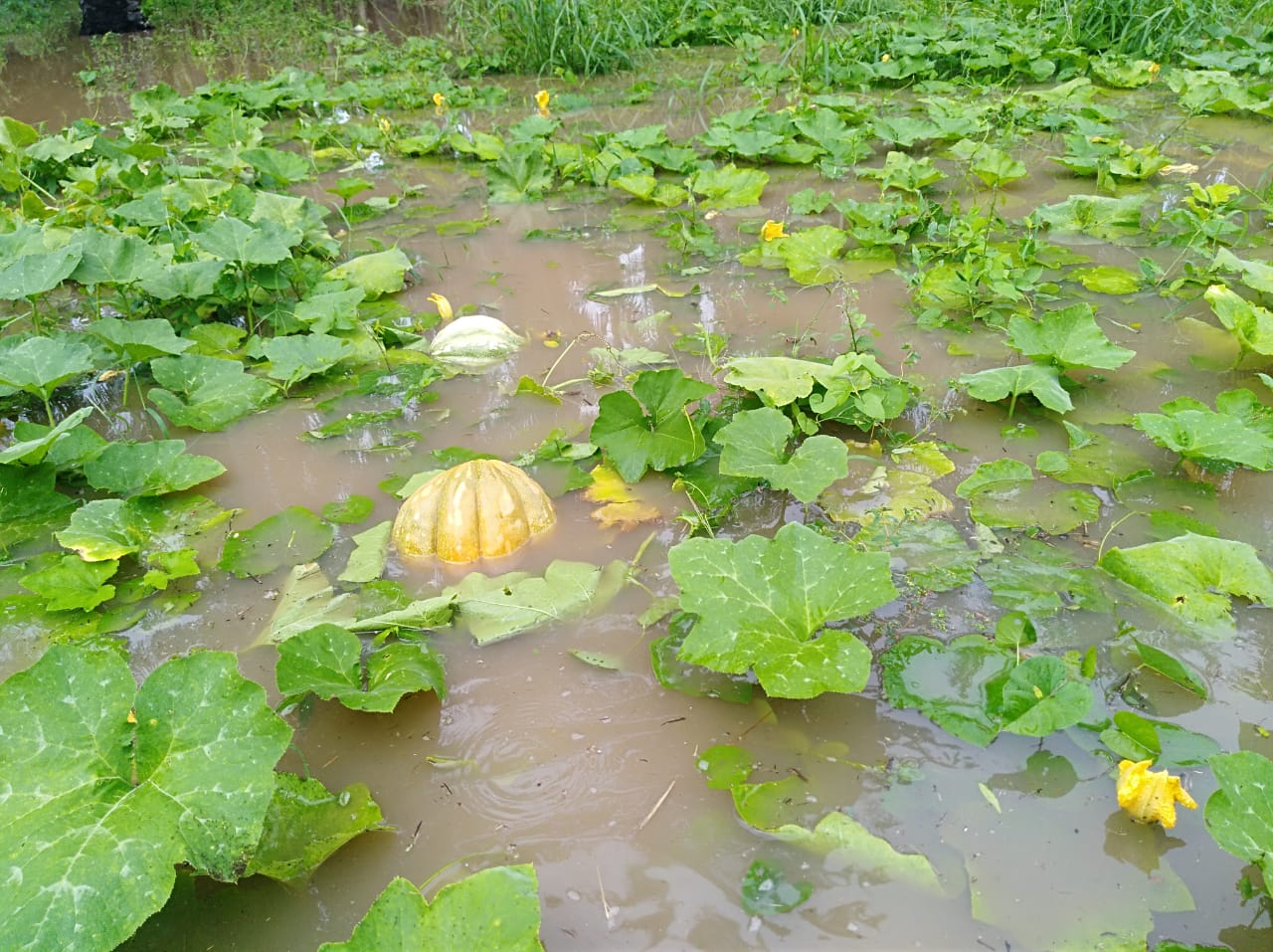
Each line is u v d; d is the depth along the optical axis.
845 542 2.60
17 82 10.10
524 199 5.82
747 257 4.74
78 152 6.22
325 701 2.15
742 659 2.04
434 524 2.68
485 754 2.00
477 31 10.45
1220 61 7.88
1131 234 4.87
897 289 4.36
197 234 4.68
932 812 1.82
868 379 3.19
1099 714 2.02
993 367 3.61
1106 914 1.62
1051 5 9.42
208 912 1.70
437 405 3.52
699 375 3.61
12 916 1.47
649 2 10.57
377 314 4.25
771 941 1.60
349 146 7.26
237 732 1.74
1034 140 6.64
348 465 3.16
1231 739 1.95
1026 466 2.90
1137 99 7.59
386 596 2.46
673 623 2.31
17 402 3.70
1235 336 3.58
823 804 1.84
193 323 4.16
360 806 1.84
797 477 2.67
